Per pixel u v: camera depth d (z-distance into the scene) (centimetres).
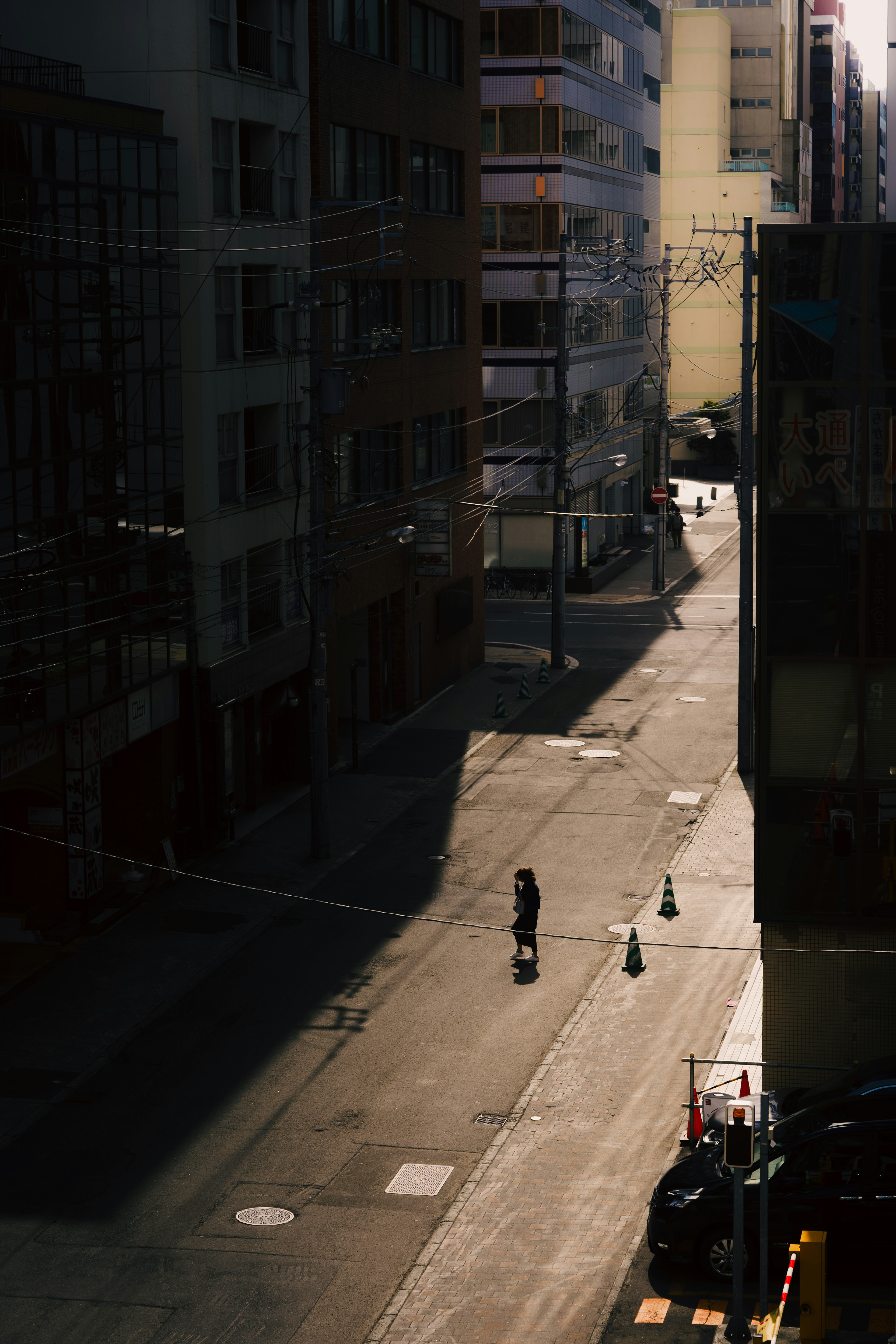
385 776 4019
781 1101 2003
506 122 6500
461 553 5159
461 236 5019
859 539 2053
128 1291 1716
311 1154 2058
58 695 2748
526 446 6744
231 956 2795
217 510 3322
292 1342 1612
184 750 3300
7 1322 1650
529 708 4784
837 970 2119
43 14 3169
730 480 10962
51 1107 2200
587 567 7156
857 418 2034
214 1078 2297
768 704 2094
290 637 3762
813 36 14688
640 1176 1998
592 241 7069
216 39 3244
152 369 3062
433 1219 1886
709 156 11119
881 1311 1636
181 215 3170
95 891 2925
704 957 2780
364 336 4225
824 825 2098
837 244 2016
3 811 2942
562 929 2922
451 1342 1611
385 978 2692
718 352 11206
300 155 3719
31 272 2605
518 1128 2138
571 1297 1705
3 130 2523
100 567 2881
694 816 3644
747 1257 1734
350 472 4150
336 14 3962
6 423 2550
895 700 2066
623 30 7650
